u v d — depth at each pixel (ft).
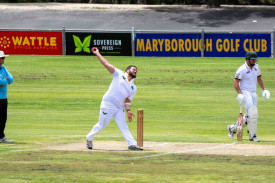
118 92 125.08
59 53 432.25
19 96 270.87
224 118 213.46
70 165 106.42
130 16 643.04
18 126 188.65
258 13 651.25
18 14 645.51
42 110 232.53
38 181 92.43
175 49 422.41
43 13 654.53
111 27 599.16
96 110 233.96
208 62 394.73
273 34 411.54
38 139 148.05
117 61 398.62
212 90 293.84
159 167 104.88
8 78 138.21
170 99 264.72
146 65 380.78
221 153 121.70
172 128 187.62
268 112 230.07
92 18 635.25
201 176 96.84
